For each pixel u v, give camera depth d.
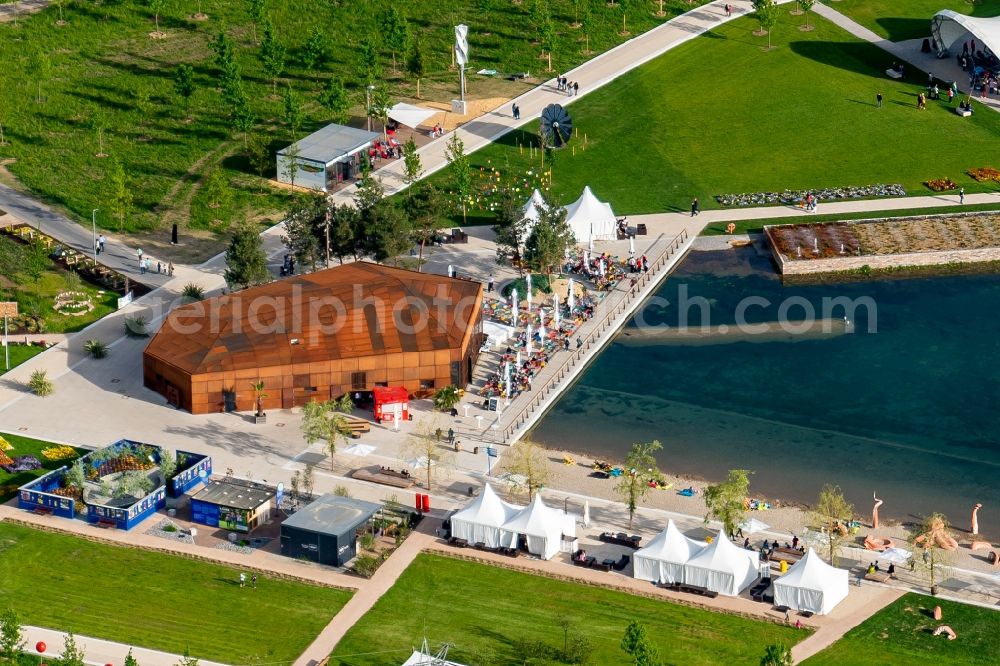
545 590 175.50
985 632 168.25
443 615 170.75
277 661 162.38
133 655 162.75
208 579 177.00
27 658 160.75
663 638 166.75
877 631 168.12
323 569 179.00
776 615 170.75
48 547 182.62
